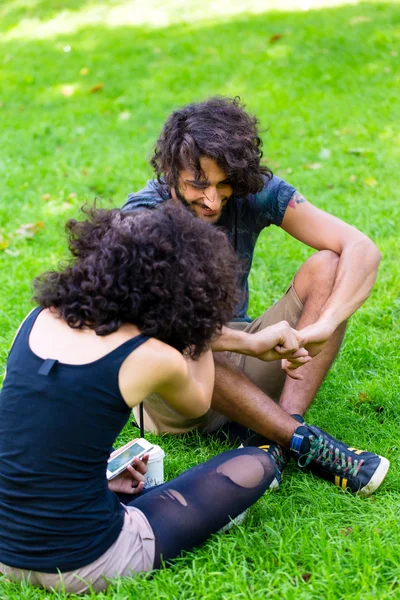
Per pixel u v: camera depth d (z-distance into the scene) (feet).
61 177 19.52
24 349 7.00
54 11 37.32
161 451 8.38
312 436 8.53
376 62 25.46
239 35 29.58
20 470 6.75
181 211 7.29
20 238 16.28
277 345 8.38
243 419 8.68
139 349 6.79
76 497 6.76
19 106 25.48
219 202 8.60
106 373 6.70
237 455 7.64
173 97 24.66
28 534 6.77
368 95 23.11
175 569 7.22
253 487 7.54
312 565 7.21
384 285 13.48
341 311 8.95
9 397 6.90
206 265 7.04
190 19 33.01
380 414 10.18
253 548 7.55
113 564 6.94
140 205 9.17
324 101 22.93
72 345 6.84
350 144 20.01
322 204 16.81
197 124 8.32
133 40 30.94
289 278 14.15
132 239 6.89
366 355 11.44
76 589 6.93
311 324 9.07
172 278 6.84
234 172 8.35
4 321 12.87
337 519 8.05
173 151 8.45
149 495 7.52
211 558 7.36
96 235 7.20
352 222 15.87
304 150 19.84
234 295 7.42
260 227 9.57
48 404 6.70
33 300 7.30
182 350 7.32
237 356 9.64
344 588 6.92
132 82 26.48
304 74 25.12
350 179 17.94
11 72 28.68
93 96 25.77
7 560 6.88
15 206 18.04
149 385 6.84
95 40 31.71
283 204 9.30
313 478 8.80
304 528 7.81
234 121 8.50
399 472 8.80
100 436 6.79
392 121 21.27
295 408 9.11
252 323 9.90
